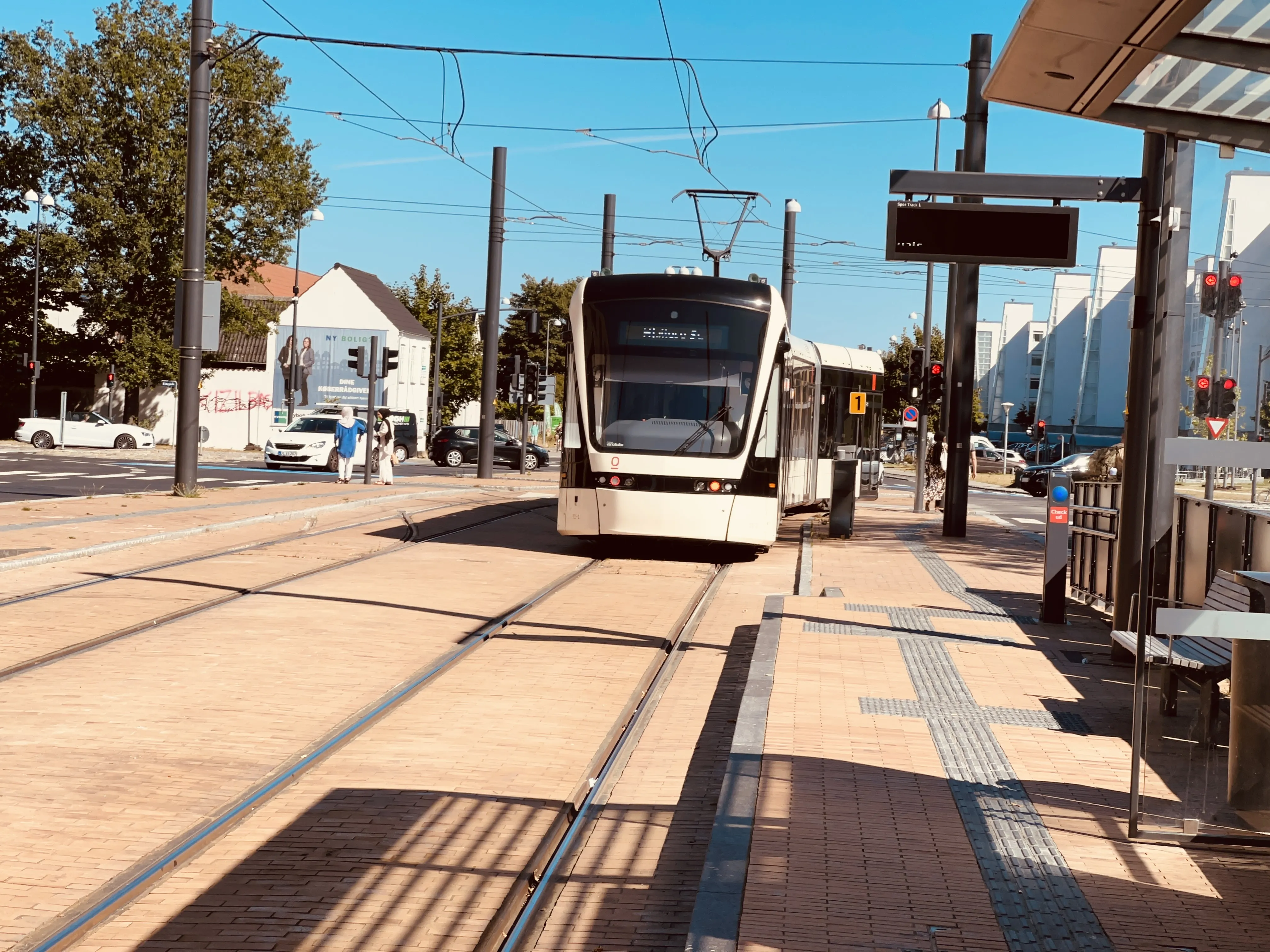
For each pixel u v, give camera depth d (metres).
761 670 9.62
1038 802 6.39
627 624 12.65
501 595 14.27
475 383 86.62
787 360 18.78
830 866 5.31
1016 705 8.69
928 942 4.54
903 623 12.11
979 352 118.75
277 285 83.75
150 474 35.03
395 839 6.05
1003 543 21.81
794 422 22.94
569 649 11.22
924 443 29.73
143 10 56.62
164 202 56.12
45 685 8.96
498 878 5.60
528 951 4.87
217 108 56.34
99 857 5.66
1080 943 4.60
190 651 10.32
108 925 4.96
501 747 7.83
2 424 62.56
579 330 18.34
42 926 4.88
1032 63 6.42
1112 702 8.87
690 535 17.61
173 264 56.41
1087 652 10.87
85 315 59.59
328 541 19.00
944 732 7.81
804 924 4.66
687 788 7.17
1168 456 6.03
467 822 6.34
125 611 12.04
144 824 6.12
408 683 9.54
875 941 4.53
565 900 5.41
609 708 9.02
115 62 55.19
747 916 4.72
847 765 6.93
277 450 41.06
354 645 10.88
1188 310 6.62
